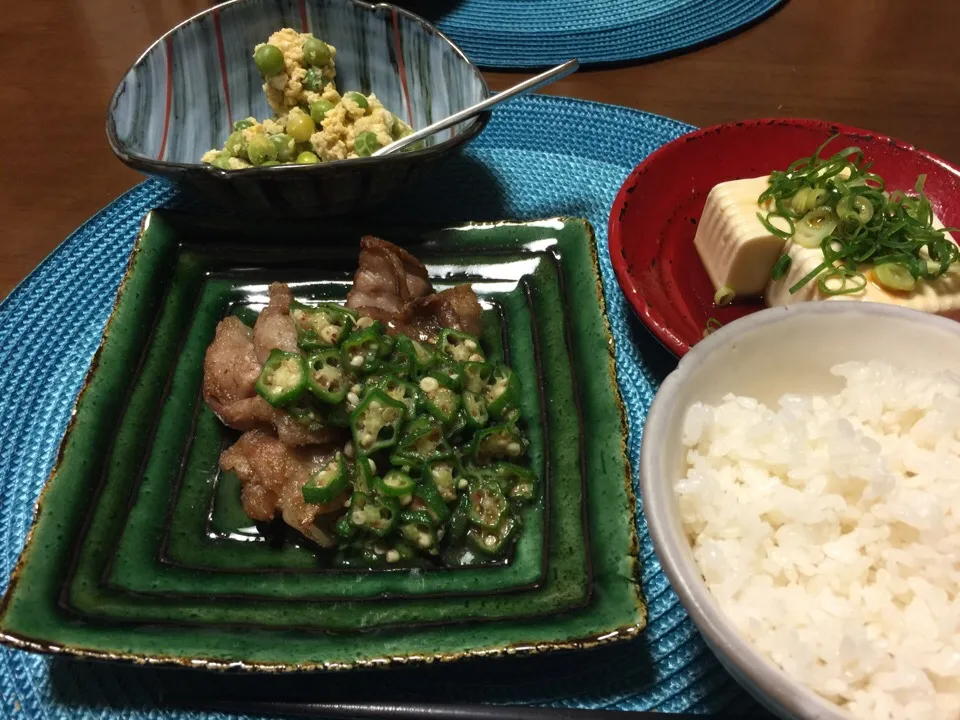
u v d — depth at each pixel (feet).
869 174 1.18
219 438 1.02
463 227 1.19
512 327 1.14
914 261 1.07
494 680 0.85
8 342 1.11
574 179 1.37
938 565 0.74
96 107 1.49
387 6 1.32
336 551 0.93
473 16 1.66
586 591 0.87
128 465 0.96
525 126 1.44
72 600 0.84
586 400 1.02
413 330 1.08
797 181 1.15
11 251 1.25
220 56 1.33
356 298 1.10
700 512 0.78
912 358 0.85
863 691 0.69
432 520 0.93
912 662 0.70
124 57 1.61
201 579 0.90
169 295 1.12
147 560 0.90
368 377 1.02
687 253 1.25
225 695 0.82
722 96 1.54
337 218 1.21
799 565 0.77
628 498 0.91
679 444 0.79
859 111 1.53
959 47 1.68
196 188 1.11
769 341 0.84
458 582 0.91
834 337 0.85
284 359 1.00
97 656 0.78
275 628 0.84
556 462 0.99
